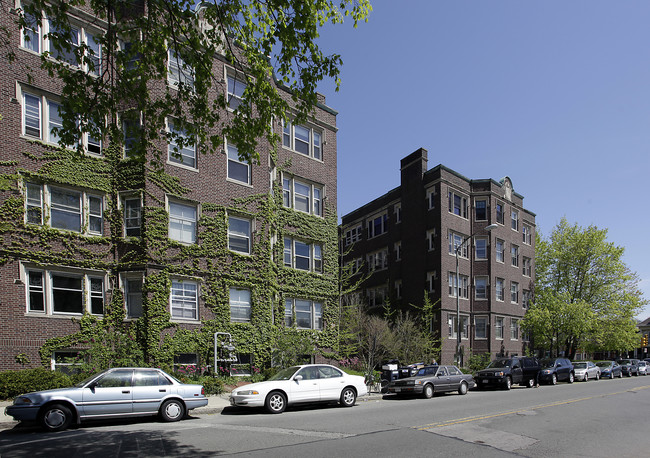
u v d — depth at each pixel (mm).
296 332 22094
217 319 20172
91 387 11398
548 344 40688
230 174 21969
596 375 34594
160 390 12180
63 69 9844
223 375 19625
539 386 27031
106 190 18719
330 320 25406
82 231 17953
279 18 9625
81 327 17250
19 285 16031
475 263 36500
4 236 15914
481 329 35656
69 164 17734
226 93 21969
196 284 19875
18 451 8516
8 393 14039
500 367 24875
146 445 9016
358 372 23469
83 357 16984
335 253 26422
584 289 41844
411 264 36344
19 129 16703
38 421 10641
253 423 11922
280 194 24000
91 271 17875
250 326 21250
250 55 10375
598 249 41219
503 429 11469
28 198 16750
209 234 20500
